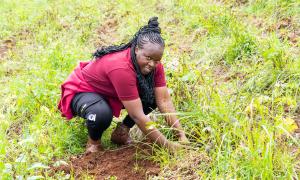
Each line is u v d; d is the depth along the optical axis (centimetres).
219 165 350
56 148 431
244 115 400
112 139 437
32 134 438
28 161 400
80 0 857
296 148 373
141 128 391
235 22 603
